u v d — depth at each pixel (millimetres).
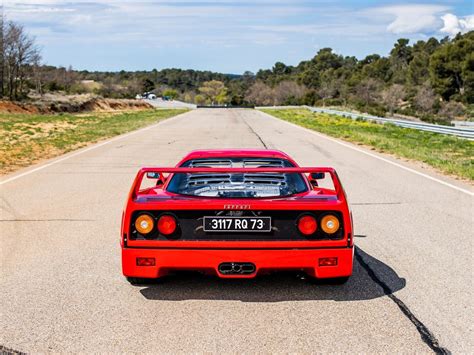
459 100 92188
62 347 3680
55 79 93438
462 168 12750
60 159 15391
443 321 4113
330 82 130625
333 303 4488
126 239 4277
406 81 117625
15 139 21562
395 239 6625
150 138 23359
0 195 9703
